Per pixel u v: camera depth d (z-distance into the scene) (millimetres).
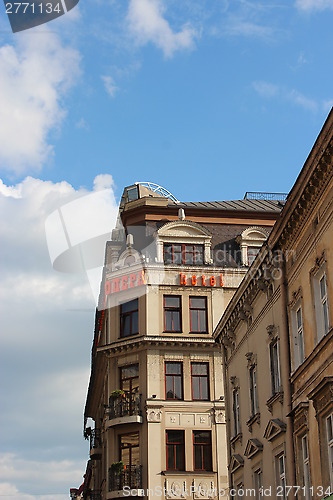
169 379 37031
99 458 43906
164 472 35375
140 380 37031
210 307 38000
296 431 20438
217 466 35875
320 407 18047
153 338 37062
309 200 19438
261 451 23906
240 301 26391
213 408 36719
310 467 19172
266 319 24000
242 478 26516
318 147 17844
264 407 23828
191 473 35562
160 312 37719
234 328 28062
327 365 18156
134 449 36406
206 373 37344
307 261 20000
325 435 18047
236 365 27969
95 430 44406
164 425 36219
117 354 38000
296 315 21406
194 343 37281
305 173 18922
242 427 26734
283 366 21594
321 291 19422
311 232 19625
